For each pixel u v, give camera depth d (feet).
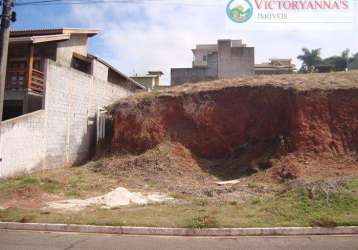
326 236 23.35
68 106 60.90
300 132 51.13
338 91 54.75
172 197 38.52
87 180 47.91
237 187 43.29
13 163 46.47
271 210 28.04
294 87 57.16
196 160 56.85
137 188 44.34
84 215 28.12
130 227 24.77
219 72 119.24
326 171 44.91
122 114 65.16
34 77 58.08
